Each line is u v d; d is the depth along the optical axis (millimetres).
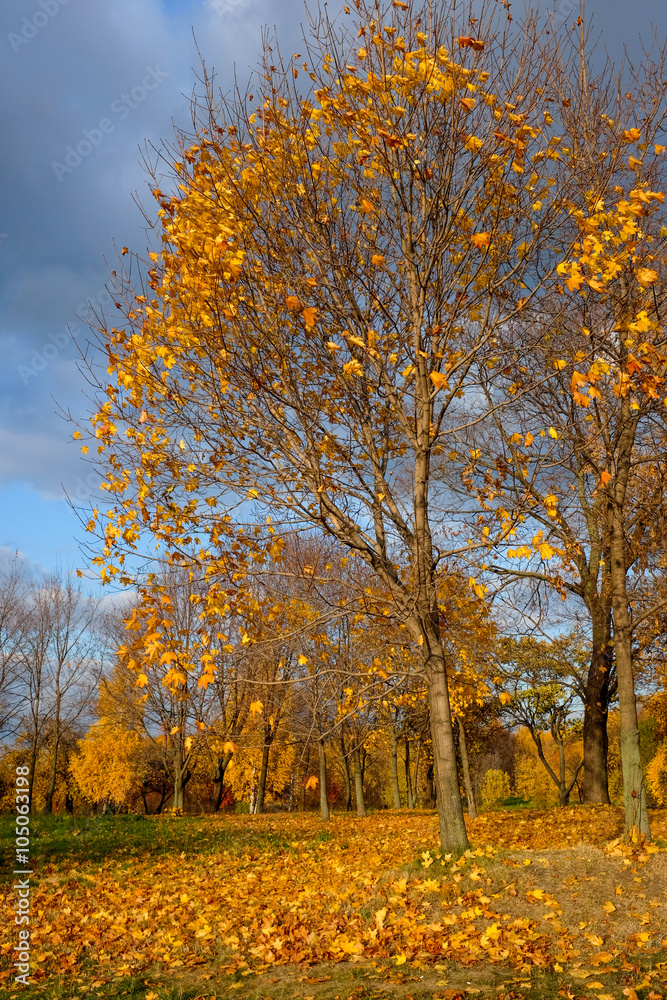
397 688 9133
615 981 4695
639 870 6902
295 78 7703
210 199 7473
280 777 33438
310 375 8562
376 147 7484
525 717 26250
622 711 8945
